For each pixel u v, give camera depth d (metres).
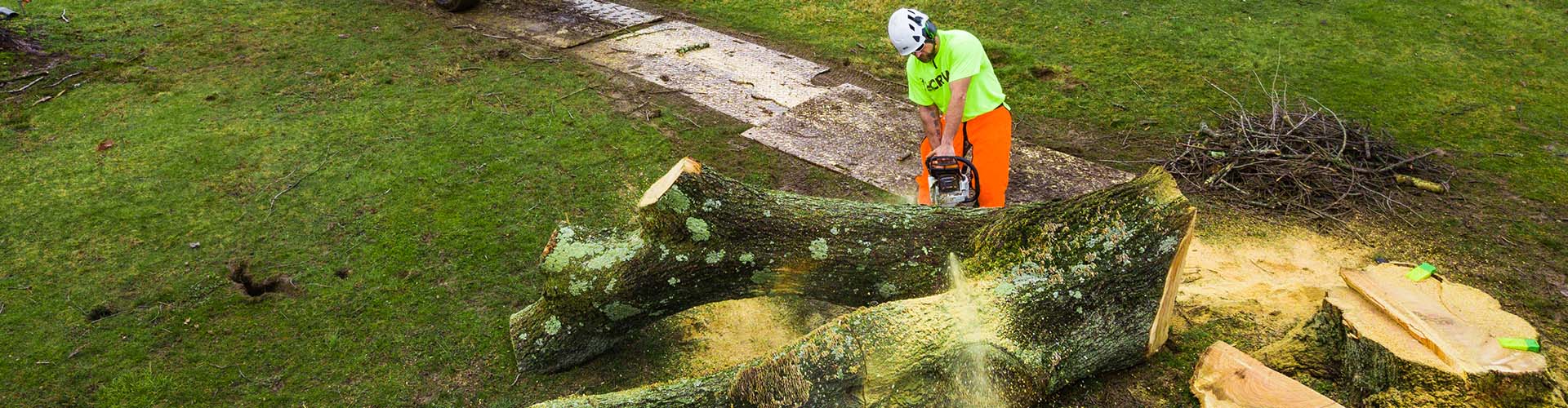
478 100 6.39
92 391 3.63
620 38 7.70
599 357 3.88
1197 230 4.75
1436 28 7.65
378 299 4.20
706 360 3.85
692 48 7.46
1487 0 8.19
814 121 6.12
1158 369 3.71
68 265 4.43
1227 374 3.44
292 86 6.61
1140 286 3.36
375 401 3.61
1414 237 4.65
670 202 3.40
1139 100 6.46
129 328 3.99
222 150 5.62
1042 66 7.02
